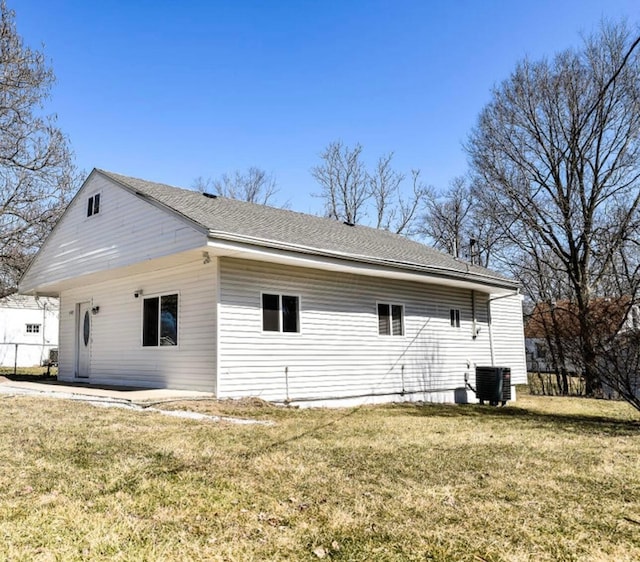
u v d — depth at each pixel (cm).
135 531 332
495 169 2069
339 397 1179
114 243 1156
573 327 1277
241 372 1004
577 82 1881
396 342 1350
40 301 3036
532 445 659
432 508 390
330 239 1223
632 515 386
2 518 344
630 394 1023
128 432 632
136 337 1198
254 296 1042
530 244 2147
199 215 971
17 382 1430
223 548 312
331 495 415
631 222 1795
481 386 1430
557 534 347
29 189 2036
